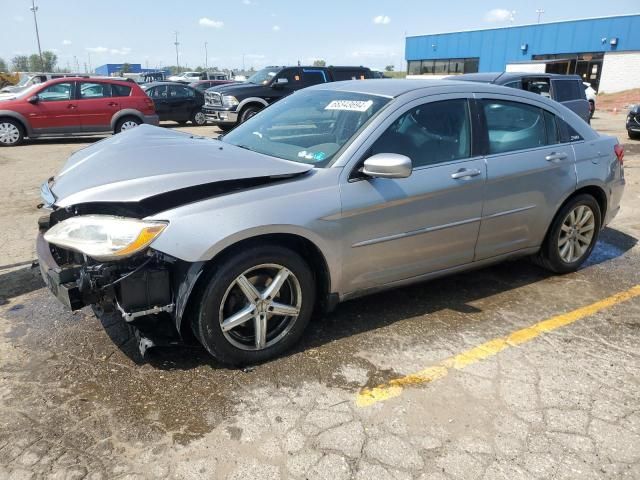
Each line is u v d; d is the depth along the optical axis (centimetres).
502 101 416
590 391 307
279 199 311
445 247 384
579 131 467
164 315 320
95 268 284
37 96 1381
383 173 320
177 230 285
